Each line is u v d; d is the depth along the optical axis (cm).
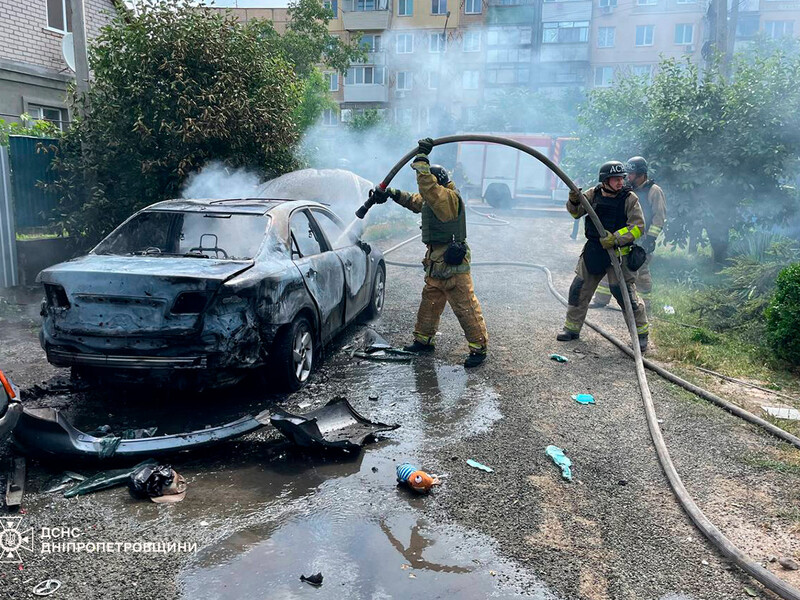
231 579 271
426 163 527
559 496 349
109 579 270
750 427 453
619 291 622
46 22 1455
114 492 343
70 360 419
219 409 459
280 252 490
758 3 4119
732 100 995
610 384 539
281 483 356
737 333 705
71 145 846
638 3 4091
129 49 816
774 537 315
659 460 396
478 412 466
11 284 800
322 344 550
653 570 285
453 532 311
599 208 614
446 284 568
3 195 788
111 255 484
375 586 268
